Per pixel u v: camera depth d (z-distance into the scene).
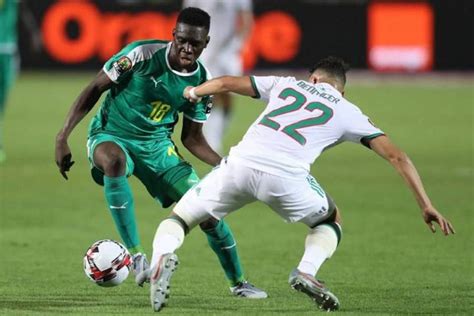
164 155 28.06
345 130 24.19
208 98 27.97
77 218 41.22
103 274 25.16
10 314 24.11
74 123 27.44
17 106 85.31
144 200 46.88
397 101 90.88
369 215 42.34
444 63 105.38
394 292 27.88
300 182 23.92
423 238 37.31
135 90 27.56
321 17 103.69
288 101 24.42
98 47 105.88
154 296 22.73
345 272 31.11
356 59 105.12
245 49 102.62
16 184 49.88
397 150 23.78
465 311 25.22
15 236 37.12
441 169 55.69
